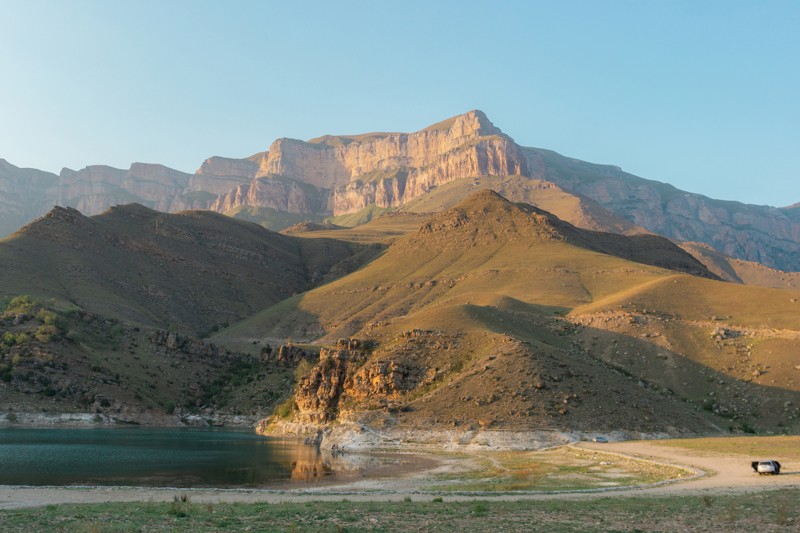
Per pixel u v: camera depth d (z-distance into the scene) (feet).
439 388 361.92
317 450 331.57
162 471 235.81
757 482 164.25
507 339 392.47
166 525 109.60
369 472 233.35
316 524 109.70
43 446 320.70
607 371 397.80
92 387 542.16
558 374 355.36
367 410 362.94
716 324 494.18
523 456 273.33
